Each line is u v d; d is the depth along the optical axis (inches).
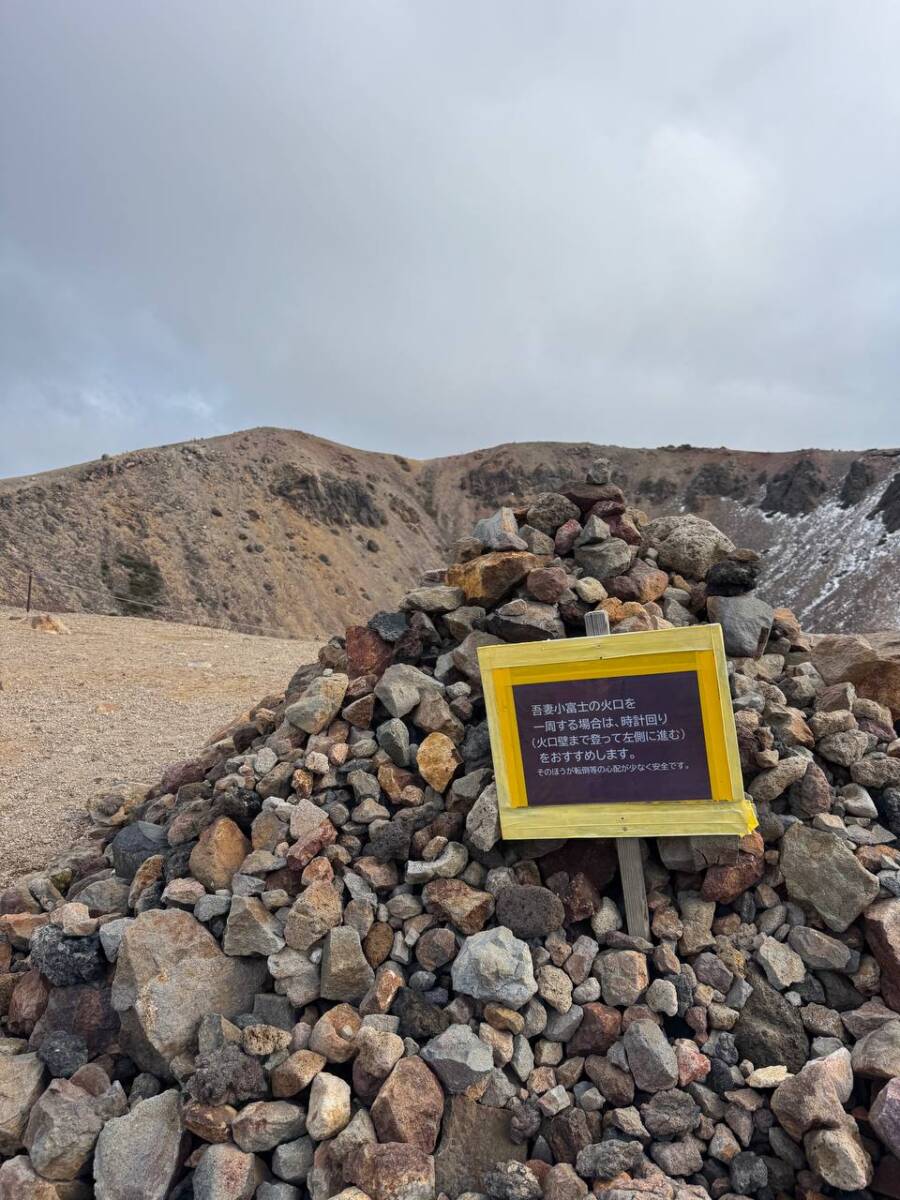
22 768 99.4
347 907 54.2
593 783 52.7
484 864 56.2
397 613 71.3
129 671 165.8
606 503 74.2
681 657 50.8
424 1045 49.3
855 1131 43.9
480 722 62.6
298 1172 44.7
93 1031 51.7
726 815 50.2
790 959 51.5
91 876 65.7
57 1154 45.0
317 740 63.7
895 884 51.8
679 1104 46.3
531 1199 42.9
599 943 53.1
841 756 59.2
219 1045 48.1
